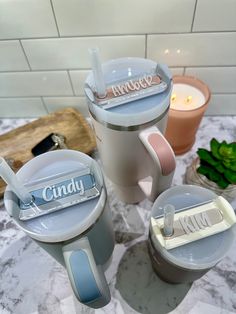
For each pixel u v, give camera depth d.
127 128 0.35
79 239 0.30
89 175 0.35
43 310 0.43
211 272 0.45
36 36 0.48
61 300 0.44
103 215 0.33
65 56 0.52
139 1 0.42
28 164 0.36
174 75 0.55
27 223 0.32
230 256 0.46
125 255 0.47
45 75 0.56
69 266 0.28
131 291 0.44
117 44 0.49
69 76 0.56
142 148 0.39
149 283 0.45
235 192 0.47
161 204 0.38
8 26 0.46
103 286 0.28
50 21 0.46
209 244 0.34
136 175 0.44
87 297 0.27
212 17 0.45
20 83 0.58
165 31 0.47
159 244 0.34
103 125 0.36
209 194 0.38
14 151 0.58
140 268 0.46
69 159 0.37
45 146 0.56
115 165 0.43
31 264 0.47
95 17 0.45
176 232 0.35
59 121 0.62
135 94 0.37
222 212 0.36
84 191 0.33
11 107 0.65
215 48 0.50
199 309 0.42
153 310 0.42
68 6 0.43
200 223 0.35
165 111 0.37
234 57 0.51
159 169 0.35
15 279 0.46
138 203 0.54
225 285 0.43
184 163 0.57
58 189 0.34
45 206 0.32
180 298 0.43
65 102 0.63
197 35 0.47
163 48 0.50
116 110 0.36
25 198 0.32
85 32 0.47
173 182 0.55
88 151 0.57
